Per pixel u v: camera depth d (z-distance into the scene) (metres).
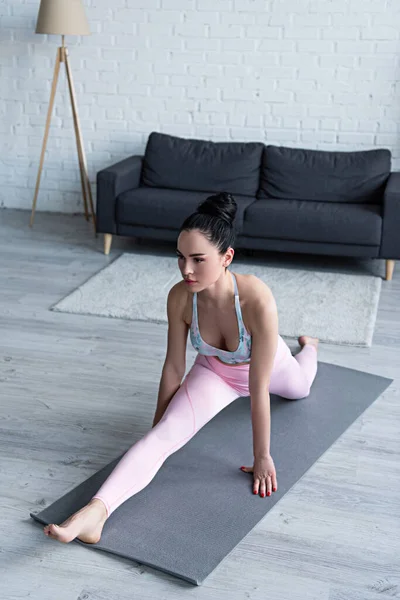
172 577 2.09
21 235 5.39
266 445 2.48
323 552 2.20
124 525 2.28
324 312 4.00
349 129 5.30
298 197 4.98
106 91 5.62
